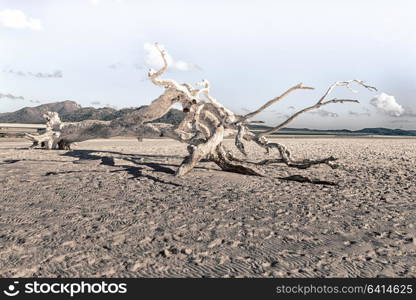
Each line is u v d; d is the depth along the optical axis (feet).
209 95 42.39
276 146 40.34
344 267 13.21
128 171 38.34
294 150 80.74
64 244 15.33
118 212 20.95
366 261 13.80
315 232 17.39
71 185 29.73
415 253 14.70
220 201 24.20
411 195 26.91
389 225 18.72
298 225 18.58
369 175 38.24
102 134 53.83
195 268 13.00
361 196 26.40
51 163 44.91
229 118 41.37
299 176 33.42
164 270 12.83
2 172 36.45
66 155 56.34
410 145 116.16
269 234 17.01
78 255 14.14
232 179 34.14
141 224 18.49
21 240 15.80
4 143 96.48
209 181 32.63
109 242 15.67
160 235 16.72
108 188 28.58
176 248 14.96
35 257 13.89
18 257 13.89
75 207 22.13
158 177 34.45
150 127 46.57
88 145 86.58
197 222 18.99
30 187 28.66
